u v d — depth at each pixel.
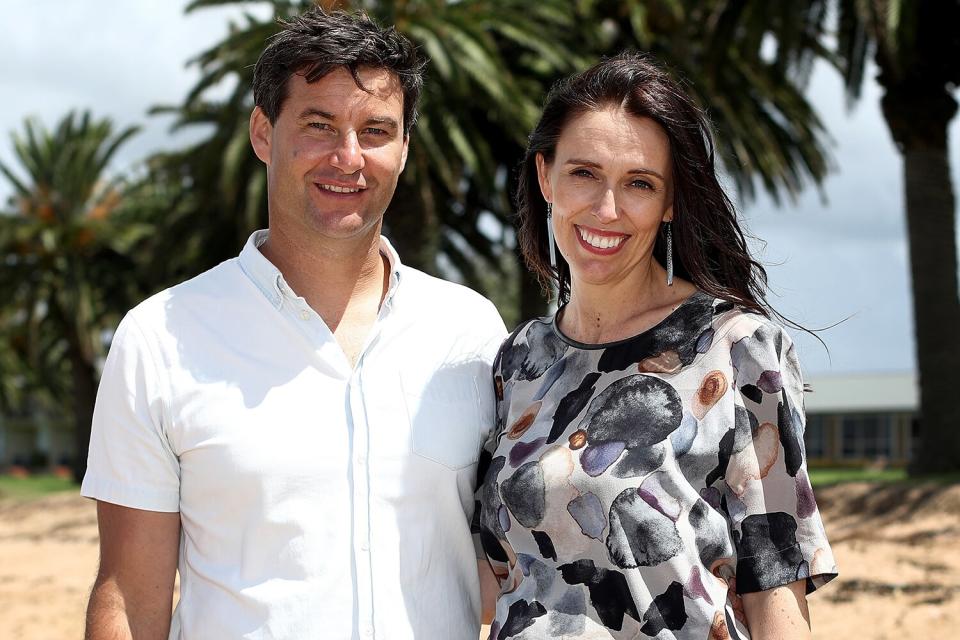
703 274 2.62
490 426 2.86
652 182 2.62
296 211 2.74
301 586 2.54
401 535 2.64
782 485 2.41
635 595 2.40
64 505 23.38
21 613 10.87
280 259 2.82
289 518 2.56
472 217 24.55
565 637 2.44
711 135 2.67
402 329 2.78
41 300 33.94
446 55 16.95
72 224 32.66
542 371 2.74
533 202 2.99
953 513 13.14
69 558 15.96
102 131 33.81
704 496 2.43
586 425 2.55
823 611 8.80
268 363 2.64
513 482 2.59
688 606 2.37
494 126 21.81
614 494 2.44
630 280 2.67
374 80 2.71
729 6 16.50
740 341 2.47
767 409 2.43
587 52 21.52
